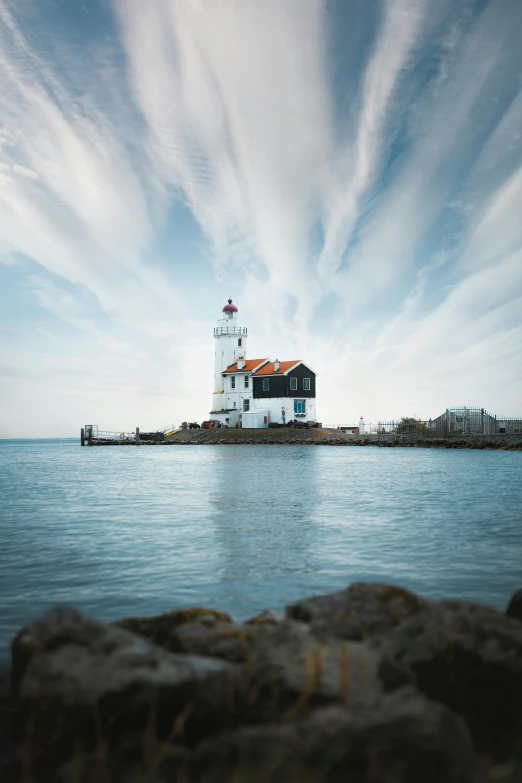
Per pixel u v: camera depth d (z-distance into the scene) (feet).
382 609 22.80
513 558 45.55
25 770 15.47
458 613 19.20
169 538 54.85
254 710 16.33
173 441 314.76
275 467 143.74
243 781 13.25
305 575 41.22
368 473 123.24
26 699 16.62
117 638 18.30
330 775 13.39
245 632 21.21
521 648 17.75
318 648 18.65
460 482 102.63
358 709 15.29
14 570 43.16
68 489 100.17
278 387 301.84
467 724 16.98
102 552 49.08
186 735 15.90
